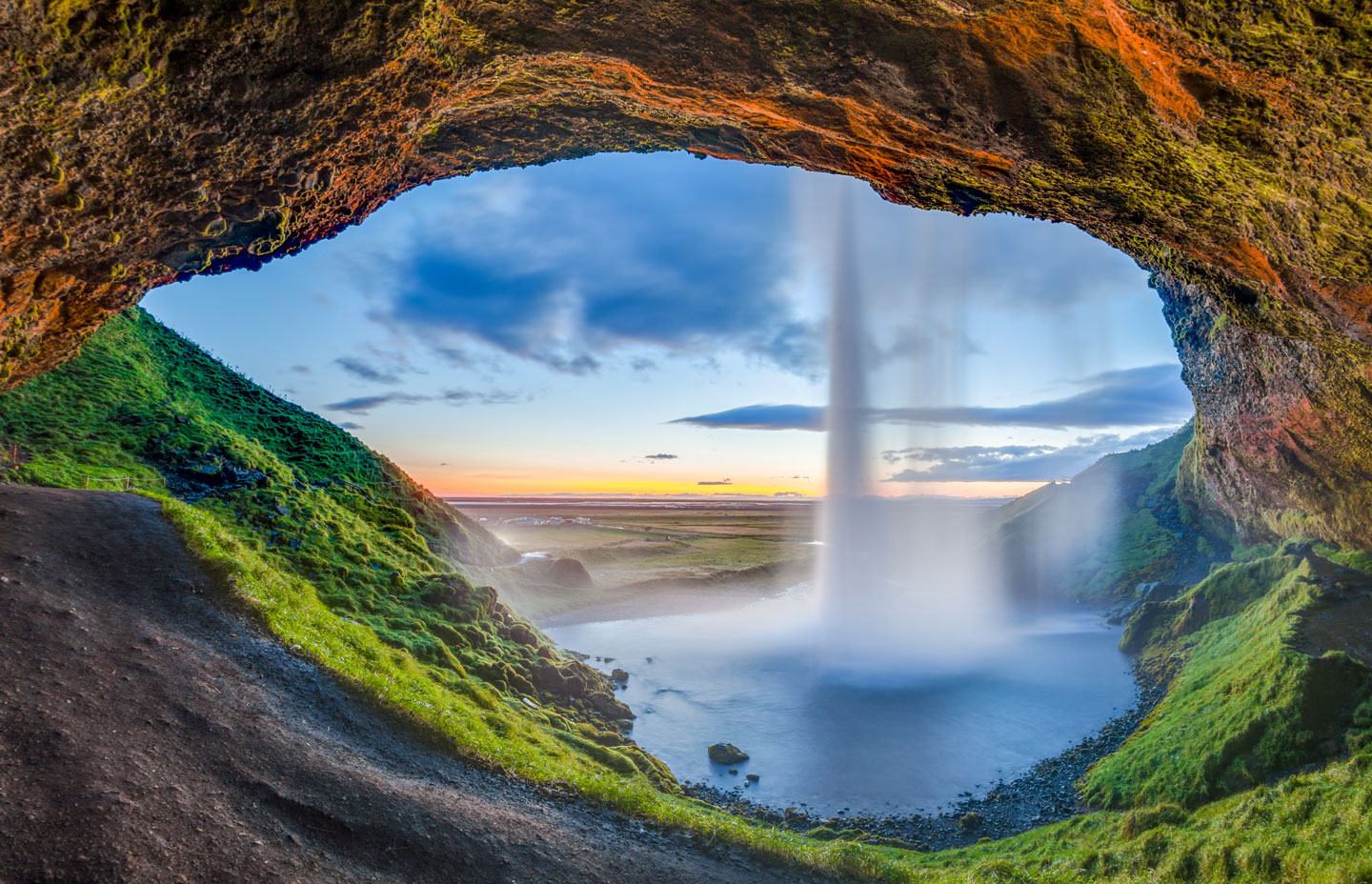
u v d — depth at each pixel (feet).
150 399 111.96
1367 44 21.31
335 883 27.78
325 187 37.24
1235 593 122.62
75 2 20.76
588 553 277.03
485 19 30.37
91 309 38.88
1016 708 112.27
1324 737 67.36
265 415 133.08
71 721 32.58
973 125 34.45
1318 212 31.65
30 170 26.00
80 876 23.15
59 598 45.62
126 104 25.14
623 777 65.21
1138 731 94.84
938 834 72.90
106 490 74.43
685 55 33.35
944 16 28.14
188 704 37.91
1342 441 97.14
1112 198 39.04
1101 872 55.83
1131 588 178.91
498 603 99.96
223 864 26.30
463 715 57.41
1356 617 88.28
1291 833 48.52
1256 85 25.63
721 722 105.19
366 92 30.60
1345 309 38.93
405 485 146.41
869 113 36.27
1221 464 147.23
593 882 34.09
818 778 86.53
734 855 40.75
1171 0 22.89
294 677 46.37
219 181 31.60
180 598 51.52
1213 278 46.03
